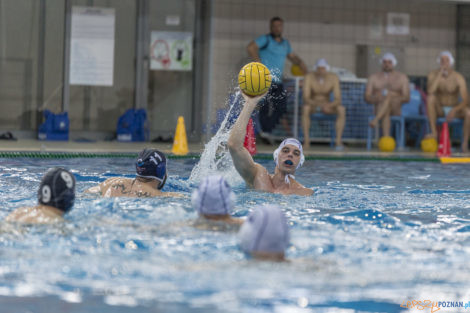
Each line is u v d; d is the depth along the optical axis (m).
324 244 5.26
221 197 5.47
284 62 21.45
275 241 4.54
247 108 8.10
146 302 3.81
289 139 8.45
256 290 4.04
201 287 4.06
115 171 11.12
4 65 20.47
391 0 23.39
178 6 21.58
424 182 10.66
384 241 5.46
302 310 3.75
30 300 3.80
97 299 3.84
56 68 20.91
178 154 15.61
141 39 21.45
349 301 3.91
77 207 6.46
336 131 20.17
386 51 23.47
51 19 20.73
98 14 21.05
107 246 4.96
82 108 21.19
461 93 20.08
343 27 23.23
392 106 20.64
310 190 8.49
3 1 20.30
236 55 22.41
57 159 13.41
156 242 5.09
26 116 20.73
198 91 21.89
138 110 21.08
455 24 23.69
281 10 22.72
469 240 5.61
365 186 9.84
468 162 15.81
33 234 5.21
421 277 4.41
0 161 12.28
